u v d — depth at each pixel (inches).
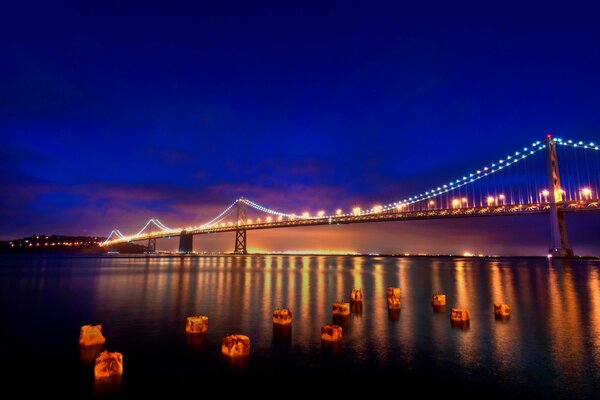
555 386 292.7
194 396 278.5
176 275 1459.2
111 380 308.2
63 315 580.7
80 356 368.8
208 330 474.6
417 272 1736.0
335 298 779.4
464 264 2878.9
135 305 681.0
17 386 296.0
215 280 1232.8
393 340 422.6
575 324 504.7
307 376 315.0
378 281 1204.5
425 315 574.6
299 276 1443.2
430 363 344.8
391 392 283.1
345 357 362.0
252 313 596.4
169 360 355.6
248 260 3865.7
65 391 287.1
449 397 274.8
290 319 512.7
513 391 284.0
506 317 548.7
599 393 279.9
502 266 2396.7
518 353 372.8
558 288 953.5
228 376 315.9
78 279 1232.2
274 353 374.0
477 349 387.9
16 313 599.2
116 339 430.9
